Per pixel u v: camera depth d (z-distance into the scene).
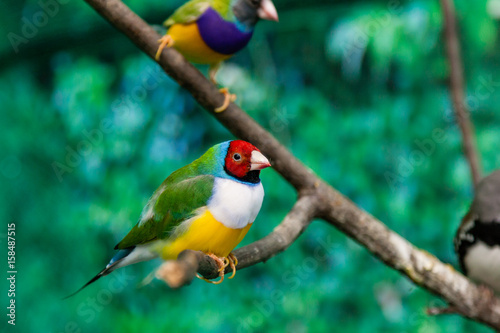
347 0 12.02
